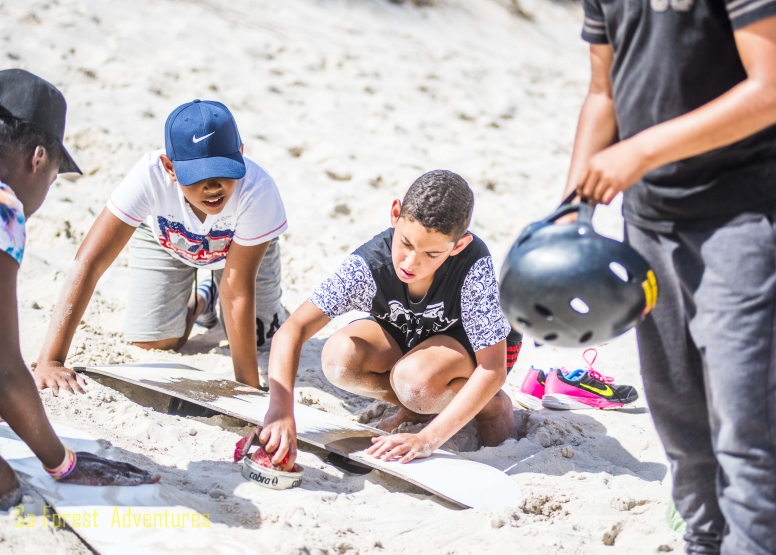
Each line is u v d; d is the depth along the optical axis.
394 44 15.18
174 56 11.06
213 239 4.70
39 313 5.38
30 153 3.06
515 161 10.64
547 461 4.10
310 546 3.02
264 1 15.22
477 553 3.18
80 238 6.81
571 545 3.25
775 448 2.47
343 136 10.16
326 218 8.03
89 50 10.49
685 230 2.63
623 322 2.46
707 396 2.67
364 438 4.08
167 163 4.34
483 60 16.06
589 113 2.96
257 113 10.30
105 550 2.83
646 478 4.13
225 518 3.22
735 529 2.50
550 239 2.52
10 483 3.02
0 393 2.94
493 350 4.00
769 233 2.48
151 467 3.58
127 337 5.32
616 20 2.63
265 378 5.11
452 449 4.38
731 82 2.50
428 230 3.61
